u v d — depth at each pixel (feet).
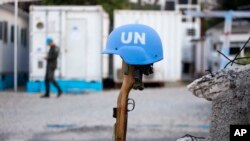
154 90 64.44
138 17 70.69
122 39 10.87
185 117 37.88
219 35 92.73
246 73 11.15
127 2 99.50
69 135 29.81
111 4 89.35
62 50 64.08
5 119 36.37
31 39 63.82
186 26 123.03
